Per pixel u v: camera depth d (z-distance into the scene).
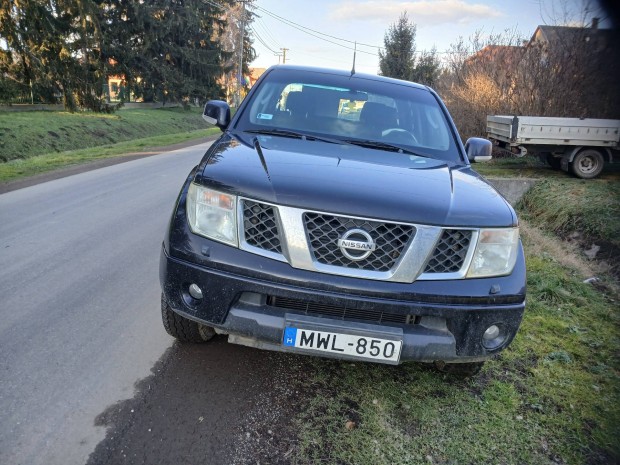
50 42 23.66
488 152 3.53
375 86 3.86
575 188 7.28
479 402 2.68
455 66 14.02
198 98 43.34
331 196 2.21
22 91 24.55
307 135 3.28
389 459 2.18
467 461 2.22
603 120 8.05
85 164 10.72
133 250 4.77
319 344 2.24
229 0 46.53
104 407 2.37
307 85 3.74
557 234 6.40
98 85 27.25
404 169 2.77
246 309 2.27
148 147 15.88
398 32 33.25
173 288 2.37
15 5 21.75
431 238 2.22
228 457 2.11
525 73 11.23
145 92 38.84
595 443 2.43
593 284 4.78
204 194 2.34
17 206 6.41
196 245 2.31
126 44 35.88
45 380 2.55
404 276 2.20
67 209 6.35
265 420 2.37
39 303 3.47
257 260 2.22
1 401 2.36
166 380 2.63
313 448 2.21
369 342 2.23
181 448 2.14
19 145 18.16
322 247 2.19
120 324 3.22
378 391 2.69
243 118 3.42
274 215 2.22
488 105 12.02
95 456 2.05
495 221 2.35
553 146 8.37
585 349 3.40
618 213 6.11
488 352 2.37
